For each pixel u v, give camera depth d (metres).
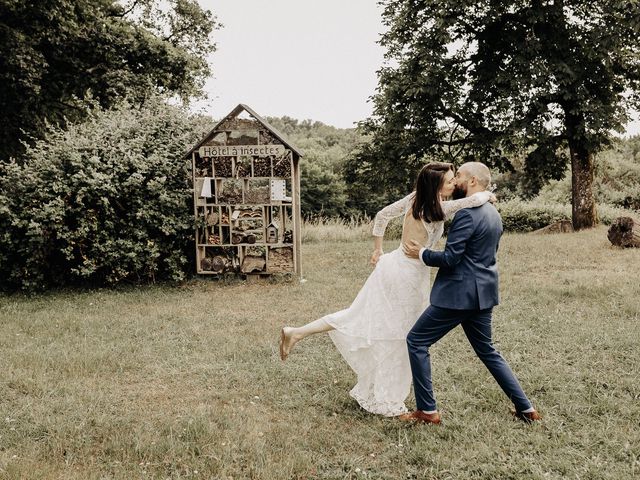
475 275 4.05
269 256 10.98
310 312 8.16
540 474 3.41
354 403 4.66
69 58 19.36
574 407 4.42
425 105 18.92
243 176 11.02
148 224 10.73
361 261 13.09
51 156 10.45
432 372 5.31
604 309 7.53
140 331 7.11
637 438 3.87
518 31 18.31
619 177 34.72
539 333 6.50
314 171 59.91
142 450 3.79
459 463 3.61
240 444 3.91
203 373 5.46
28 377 5.27
